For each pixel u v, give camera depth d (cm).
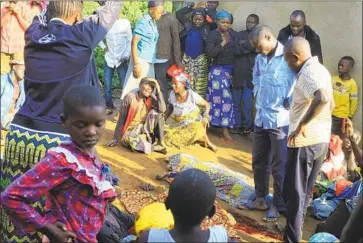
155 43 769
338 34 710
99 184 286
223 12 752
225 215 520
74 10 367
